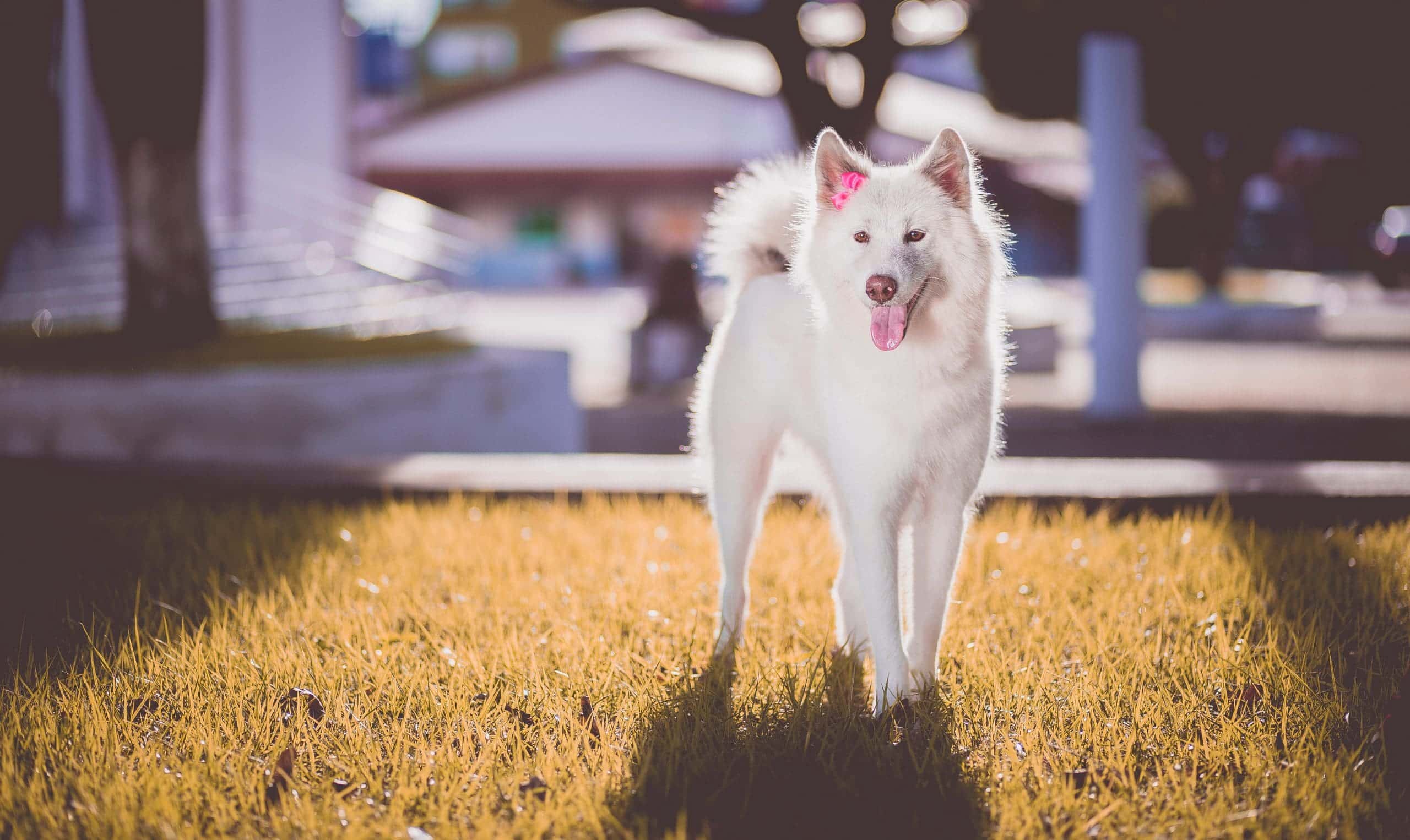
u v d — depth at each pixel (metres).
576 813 2.85
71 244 13.73
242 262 14.01
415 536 5.64
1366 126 23.39
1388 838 2.72
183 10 8.85
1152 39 10.58
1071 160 33.53
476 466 6.90
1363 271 37.41
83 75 14.25
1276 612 4.22
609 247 39.31
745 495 4.01
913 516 3.64
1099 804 2.88
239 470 6.73
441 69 50.56
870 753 3.15
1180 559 5.02
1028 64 24.67
